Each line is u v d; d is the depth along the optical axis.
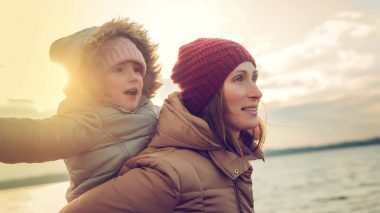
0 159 0.87
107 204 0.96
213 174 1.08
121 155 1.07
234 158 1.13
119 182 0.99
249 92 1.15
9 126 0.86
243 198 1.13
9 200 15.38
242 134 1.34
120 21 1.15
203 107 1.17
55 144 0.93
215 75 1.14
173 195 0.97
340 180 27.88
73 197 1.08
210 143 1.08
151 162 1.00
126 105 1.10
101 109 1.07
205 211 1.02
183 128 1.08
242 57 1.16
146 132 1.16
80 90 1.10
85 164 1.04
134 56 1.10
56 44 1.14
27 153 0.89
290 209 18.78
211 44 1.17
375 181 24.91
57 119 0.97
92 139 1.02
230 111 1.15
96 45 1.07
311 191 23.98
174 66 1.25
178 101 1.13
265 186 29.23
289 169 43.03
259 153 1.36
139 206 0.95
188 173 1.01
